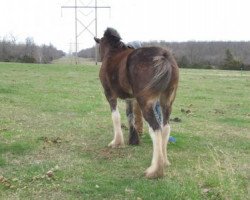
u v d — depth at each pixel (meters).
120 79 4.59
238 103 10.65
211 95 12.15
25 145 5.26
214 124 7.47
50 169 4.44
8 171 4.39
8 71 16.97
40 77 14.94
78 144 5.53
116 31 5.21
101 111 8.13
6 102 8.69
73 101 9.33
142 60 4.20
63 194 3.83
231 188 3.86
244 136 6.55
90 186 4.01
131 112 5.44
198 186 4.01
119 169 4.55
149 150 5.30
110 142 5.57
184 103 10.14
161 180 4.16
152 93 4.11
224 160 5.02
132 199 3.73
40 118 7.19
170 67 4.07
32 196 3.77
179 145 5.58
